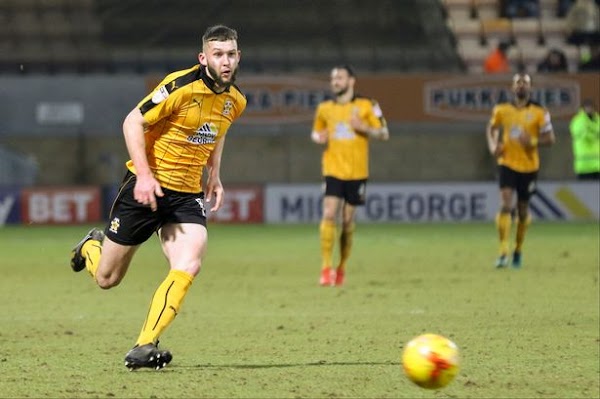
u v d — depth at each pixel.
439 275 42.62
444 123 81.62
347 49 89.56
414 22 92.44
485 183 81.75
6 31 89.69
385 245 59.09
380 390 18.91
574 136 78.44
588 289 37.09
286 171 84.56
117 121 82.06
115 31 91.19
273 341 25.50
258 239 65.31
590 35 92.56
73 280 42.19
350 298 35.09
